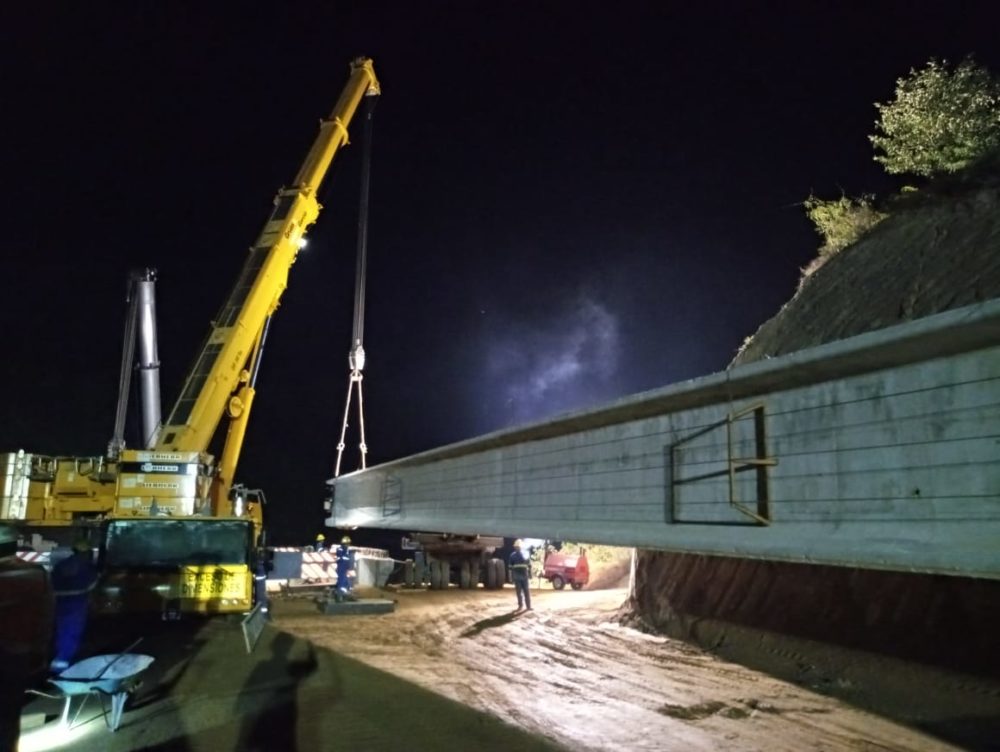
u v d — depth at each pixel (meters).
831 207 19.33
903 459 5.04
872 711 8.95
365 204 25.27
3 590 4.32
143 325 22.53
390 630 15.54
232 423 22.98
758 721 8.79
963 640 9.20
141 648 11.93
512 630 15.52
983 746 7.52
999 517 4.46
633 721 8.84
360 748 7.35
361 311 24.28
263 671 10.43
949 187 15.12
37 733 7.81
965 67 16.36
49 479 20.61
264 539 16.25
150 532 14.06
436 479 12.85
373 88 26.92
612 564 26.81
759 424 6.16
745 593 13.00
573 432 8.72
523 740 7.90
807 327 15.20
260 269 23.08
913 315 12.12
